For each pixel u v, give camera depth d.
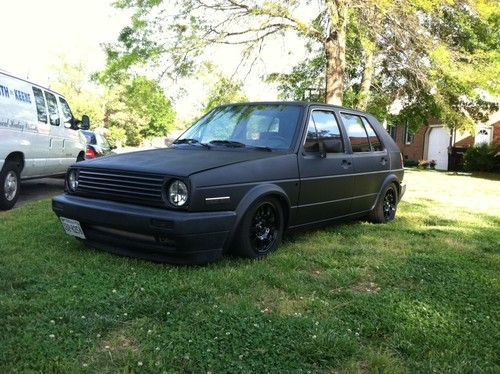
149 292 3.93
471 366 3.01
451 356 3.13
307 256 5.28
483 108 23.06
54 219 6.70
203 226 4.38
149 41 14.50
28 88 8.92
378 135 7.43
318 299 3.98
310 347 3.11
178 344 3.11
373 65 17.81
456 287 4.41
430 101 19.38
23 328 3.24
